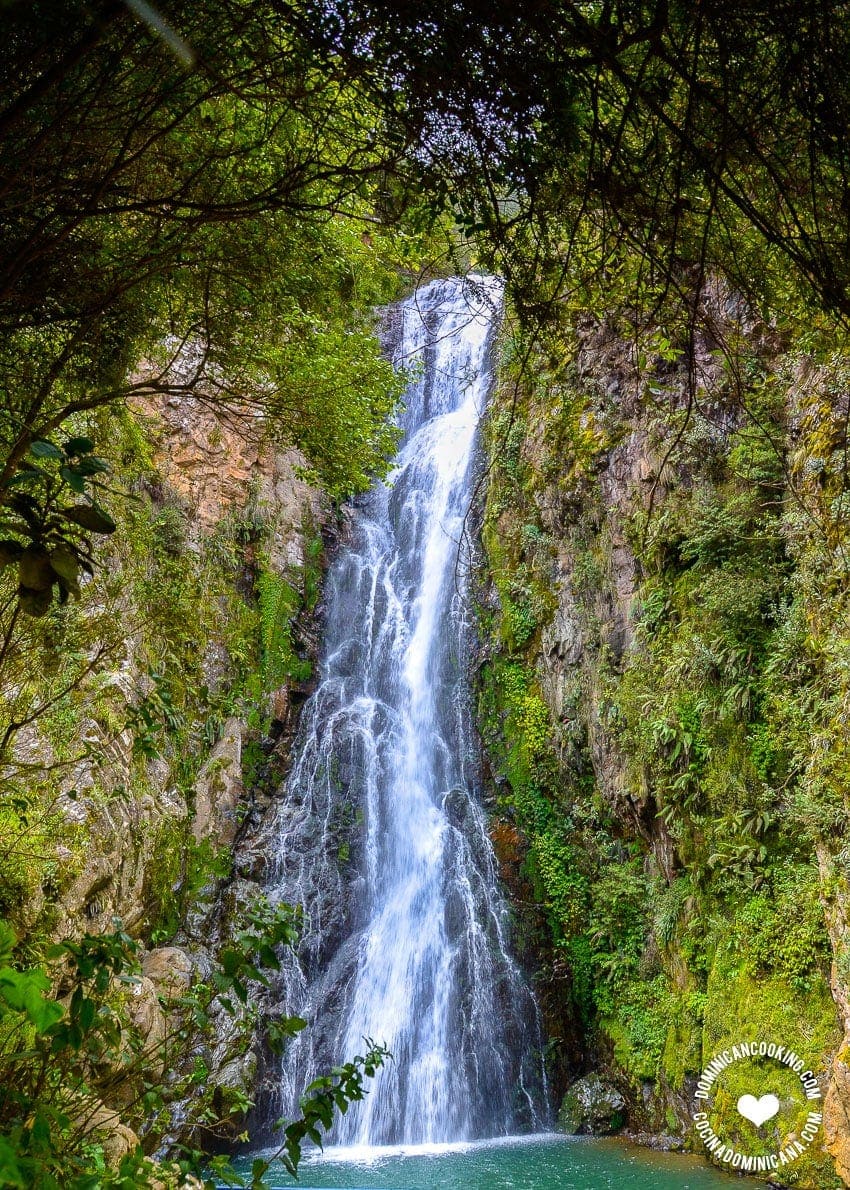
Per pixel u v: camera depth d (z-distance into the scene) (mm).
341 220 4953
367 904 14250
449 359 19109
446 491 17641
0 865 5797
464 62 2432
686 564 10953
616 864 12148
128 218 4242
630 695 11414
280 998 12375
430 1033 12688
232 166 4016
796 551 8977
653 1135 10453
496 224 2932
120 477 10711
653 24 2338
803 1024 8398
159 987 8320
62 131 2916
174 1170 2848
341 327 7059
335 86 3414
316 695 15812
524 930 13086
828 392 8219
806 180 2752
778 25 2406
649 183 2961
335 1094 2408
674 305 4129
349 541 18219
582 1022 12336
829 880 7848
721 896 9812
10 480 1795
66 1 2164
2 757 4078
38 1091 2449
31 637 4453
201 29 2574
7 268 3021
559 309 3354
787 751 9070
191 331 5355
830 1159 7738
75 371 4574
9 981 1166
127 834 8680
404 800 15312
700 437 10297
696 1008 9992
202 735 12742
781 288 3295
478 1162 9867
